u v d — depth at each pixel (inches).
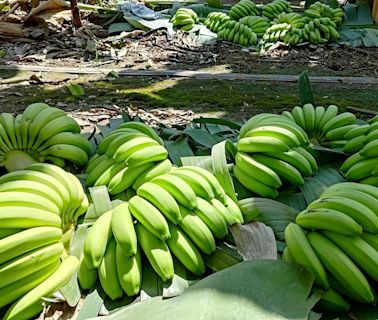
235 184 75.0
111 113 147.3
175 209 58.9
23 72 194.5
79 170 78.4
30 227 55.8
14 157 74.3
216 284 52.8
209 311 49.8
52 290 55.2
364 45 237.5
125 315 52.5
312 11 247.1
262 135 72.9
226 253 60.8
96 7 289.4
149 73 193.2
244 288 51.9
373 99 163.3
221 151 71.3
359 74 195.0
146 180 68.2
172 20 261.9
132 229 57.9
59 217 60.0
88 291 58.4
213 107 154.9
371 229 55.1
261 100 161.6
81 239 62.7
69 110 150.1
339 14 252.2
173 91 172.1
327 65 209.2
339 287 54.6
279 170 72.3
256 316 49.0
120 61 213.3
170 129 92.4
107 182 69.8
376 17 266.5
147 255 57.9
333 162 81.6
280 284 52.5
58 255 57.1
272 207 69.7
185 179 63.6
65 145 74.6
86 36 243.6
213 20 256.7
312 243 55.6
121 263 57.1
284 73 196.5
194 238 59.7
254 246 60.4
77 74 193.0
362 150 72.9
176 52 227.9
